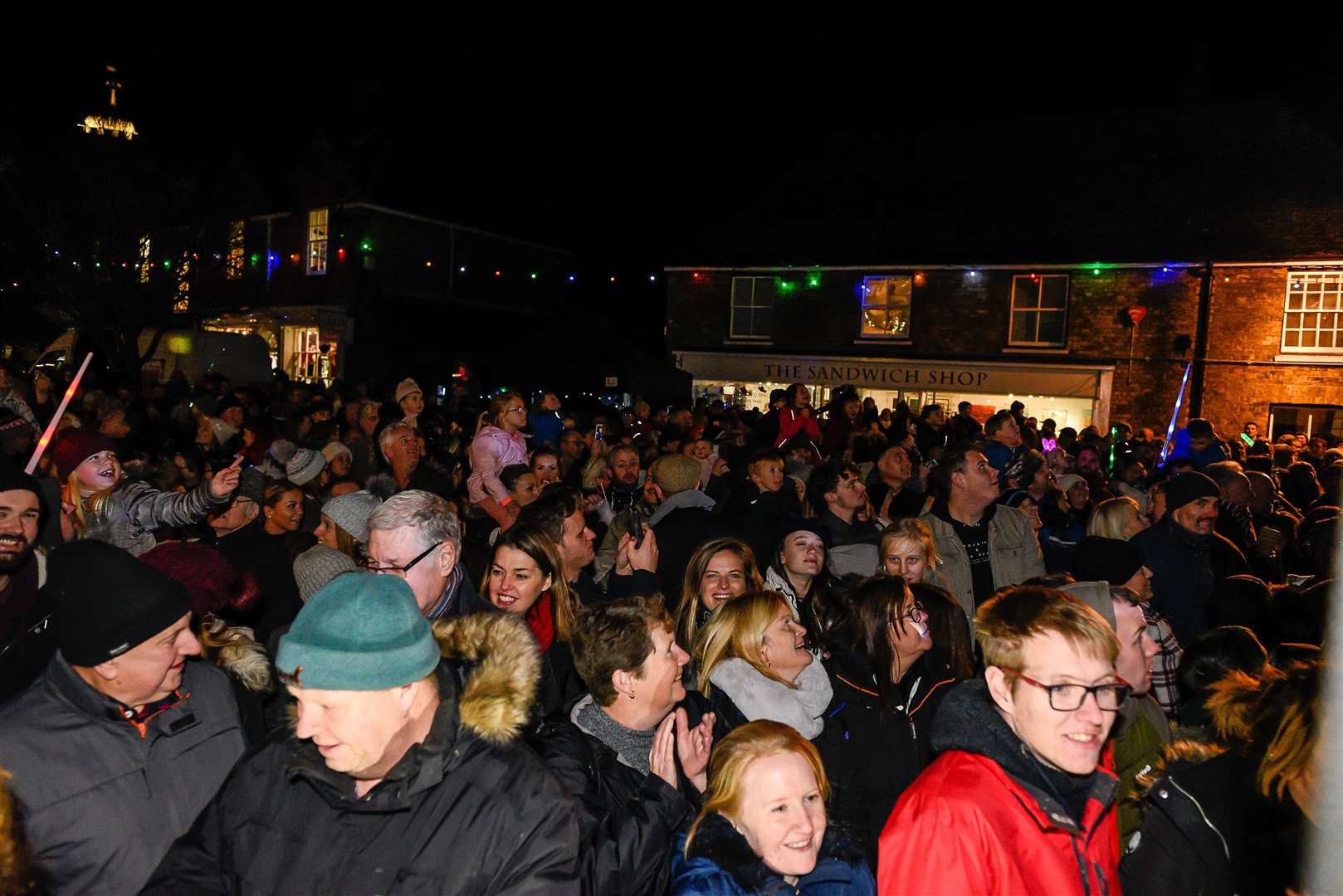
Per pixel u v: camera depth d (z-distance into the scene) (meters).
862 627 3.76
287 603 4.86
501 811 2.07
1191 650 3.83
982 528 6.27
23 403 7.67
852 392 14.65
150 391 14.72
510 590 3.99
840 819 3.14
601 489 8.09
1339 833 1.12
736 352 25.42
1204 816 2.43
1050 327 22.33
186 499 4.22
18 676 2.91
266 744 2.26
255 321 28.78
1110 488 10.59
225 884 2.18
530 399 21.70
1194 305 20.88
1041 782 2.39
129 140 22.41
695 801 3.00
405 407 8.62
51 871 2.42
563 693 4.06
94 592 2.45
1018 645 2.40
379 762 2.05
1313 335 19.94
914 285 23.64
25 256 21.53
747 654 3.54
